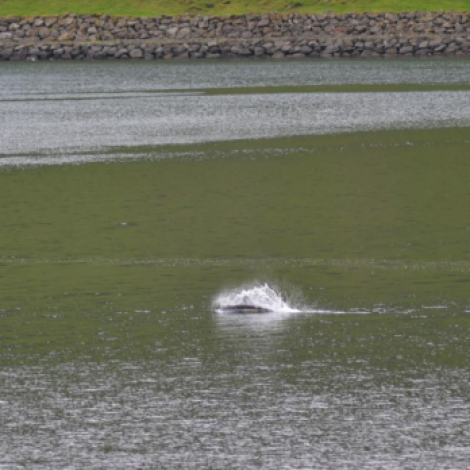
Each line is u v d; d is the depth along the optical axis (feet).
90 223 300.40
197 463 141.28
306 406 158.92
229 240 275.80
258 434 149.59
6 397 163.43
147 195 345.92
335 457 142.51
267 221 300.20
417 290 223.51
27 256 259.80
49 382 169.68
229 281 233.14
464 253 257.75
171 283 231.71
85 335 193.88
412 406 158.61
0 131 541.34
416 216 305.12
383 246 266.36
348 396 162.61
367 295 220.02
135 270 244.01
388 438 147.95
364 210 315.58
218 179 378.12
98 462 141.79
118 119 590.55
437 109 619.67
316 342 188.14
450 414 155.63
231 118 587.68
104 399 162.40
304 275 238.07
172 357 180.86
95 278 237.25
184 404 160.15
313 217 305.73
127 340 190.60
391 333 193.16
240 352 183.21
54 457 143.23
